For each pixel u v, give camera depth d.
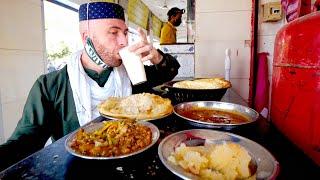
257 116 0.81
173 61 1.45
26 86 2.09
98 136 0.66
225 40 2.11
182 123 0.87
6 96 1.87
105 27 1.07
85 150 0.59
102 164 0.56
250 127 0.80
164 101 1.01
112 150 0.59
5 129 1.86
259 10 1.99
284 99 1.06
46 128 1.15
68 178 0.50
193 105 1.00
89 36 1.10
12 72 1.92
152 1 5.27
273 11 1.88
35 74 2.22
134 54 0.97
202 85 1.23
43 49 2.35
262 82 1.94
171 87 1.18
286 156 0.59
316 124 0.83
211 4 2.08
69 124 1.16
